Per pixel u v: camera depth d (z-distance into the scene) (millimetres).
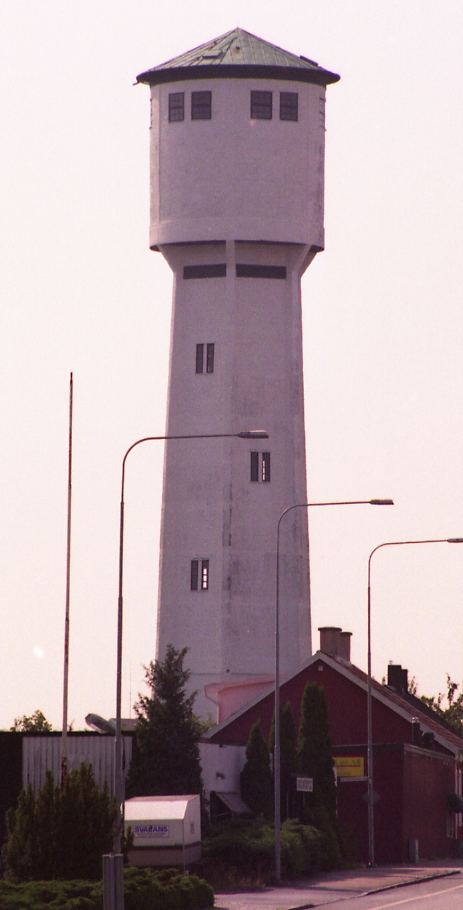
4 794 105938
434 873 111500
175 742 109625
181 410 146125
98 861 81000
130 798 105562
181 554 143750
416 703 178875
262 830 105125
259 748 114250
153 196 147750
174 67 145500
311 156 146625
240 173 145375
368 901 87250
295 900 88062
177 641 142625
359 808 128625
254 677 141000
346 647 151625
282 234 145375
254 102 145750
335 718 134375
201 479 144250
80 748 108125
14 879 80938
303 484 145000
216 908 83000
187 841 94125
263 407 145500
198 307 147125
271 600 142375
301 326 147375
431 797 140375
